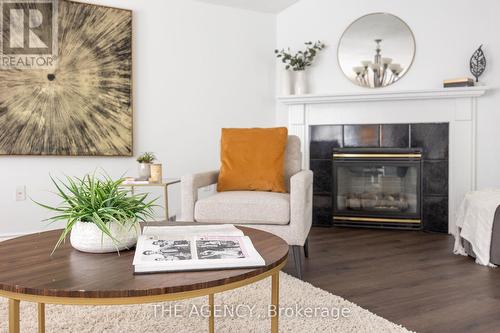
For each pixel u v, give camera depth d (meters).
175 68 4.08
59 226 3.58
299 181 2.39
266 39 4.59
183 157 4.15
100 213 1.25
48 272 1.06
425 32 4.05
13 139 3.37
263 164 2.89
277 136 2.99
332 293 2.19
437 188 3.92
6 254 1.25
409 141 4.01
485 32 3.83
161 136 4.03
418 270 2.62
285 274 2.46
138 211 1.36
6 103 3.34
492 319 1.85
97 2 3.68
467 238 2.94
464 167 3.84
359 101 4.13
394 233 3.85
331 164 4.25
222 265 1.08
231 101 4.40
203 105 4.24
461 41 3.92
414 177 4.00
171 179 3.38
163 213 4.03
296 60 4.37
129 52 3.79
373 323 1.74
